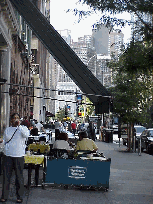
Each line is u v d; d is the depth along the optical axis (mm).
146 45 9047
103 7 8492
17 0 15812
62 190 9188
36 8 15734
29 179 9328
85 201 8125
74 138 19375
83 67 15602
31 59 49594
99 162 9273
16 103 32094
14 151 7832
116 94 19812
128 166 14664
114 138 39062
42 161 9250
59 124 32438
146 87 19766
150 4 8070
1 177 10602
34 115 63594
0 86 23828
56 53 15617
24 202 7887
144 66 8867
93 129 32125
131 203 7992
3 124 24062
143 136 23891
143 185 10336
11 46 26016
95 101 15633
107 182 9273
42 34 15664
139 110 20703
